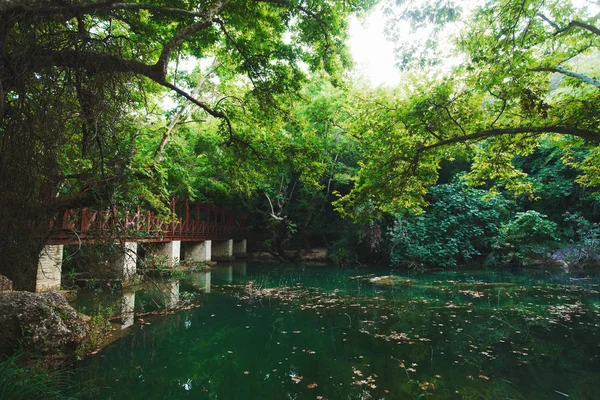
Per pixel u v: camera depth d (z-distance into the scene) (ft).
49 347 16.11
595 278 40.04
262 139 24.80
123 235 18.28
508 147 22.21
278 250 73.26
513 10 16.65
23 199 11.48
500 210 52.47
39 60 10.89
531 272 45.83
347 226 62.39
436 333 20.30
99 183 16.05
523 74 16.16
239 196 67.92
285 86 22.72
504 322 22.35
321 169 25.23
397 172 22.63
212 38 21.62
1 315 15.49
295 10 20.01
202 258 64.49
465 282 38.91
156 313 25.84
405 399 12.50
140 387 14.23
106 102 12.37
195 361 17.02
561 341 18.53
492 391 12.96
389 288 36.63
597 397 12.37
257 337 20.53
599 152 24.23
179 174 35.94
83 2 12.50
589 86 24.18
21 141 10.85
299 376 15.03
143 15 19.80
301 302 29.86
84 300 28.35
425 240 52.31
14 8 10.38
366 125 23.26
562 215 50.62
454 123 20.62
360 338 19.75
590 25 16.62
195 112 37.11
